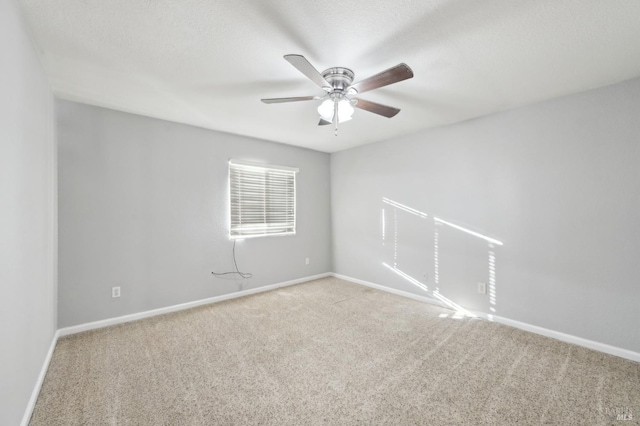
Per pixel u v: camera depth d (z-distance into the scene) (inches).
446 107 107.1
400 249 149.2
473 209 120.0
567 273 96.3
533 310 104.0
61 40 65.9
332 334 102.5
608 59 73.7
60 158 99.0
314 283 172.9
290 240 169.3
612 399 66.9
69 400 66.8
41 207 74.9
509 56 72.3
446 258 129.6
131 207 114.2
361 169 169.9
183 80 85.4
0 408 47.3
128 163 113.3
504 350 90.6
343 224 182.2
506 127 109.9
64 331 99.8
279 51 70.1
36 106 70.2
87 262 104.7
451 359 85.3
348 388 71.7
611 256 88.0
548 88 90.7
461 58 73.2
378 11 55.9
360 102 82.5
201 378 75.8
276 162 161.6
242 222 148.6
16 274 55.3
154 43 67.0
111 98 98.8
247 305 133.6
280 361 84.4
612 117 87.2
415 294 142.6
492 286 114.7
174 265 125.4
